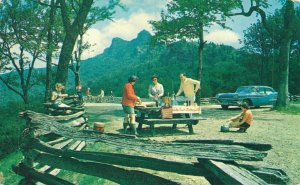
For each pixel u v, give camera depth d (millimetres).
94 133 5480
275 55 63812
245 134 11805
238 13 25547
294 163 7758
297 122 15883
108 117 17781
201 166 3637
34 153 5988
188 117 12297
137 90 134875
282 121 16328
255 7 24422
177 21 27391
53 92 12219
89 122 15016
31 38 24344
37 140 6012
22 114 6660
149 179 3959
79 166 4902
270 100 25938
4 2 24172
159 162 3912
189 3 26312
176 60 199250
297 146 9711
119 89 184125
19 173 6230
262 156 3461
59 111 11477
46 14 26281
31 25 24297
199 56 29375
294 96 43969
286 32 23859
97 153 4668
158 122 11250
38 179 5980
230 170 3158
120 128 12945
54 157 5461
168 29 27734
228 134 11805
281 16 60125
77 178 7738
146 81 159750
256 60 67625
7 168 9914
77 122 10883
